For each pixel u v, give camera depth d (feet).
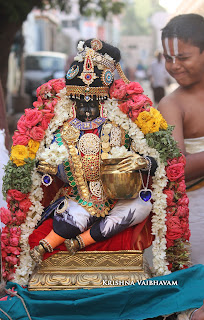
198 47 10.57
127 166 8.66
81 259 9.14
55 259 9.14
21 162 9.02
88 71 9.00
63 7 37.50
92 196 9.23
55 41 107.24
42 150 9.24
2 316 8.46
